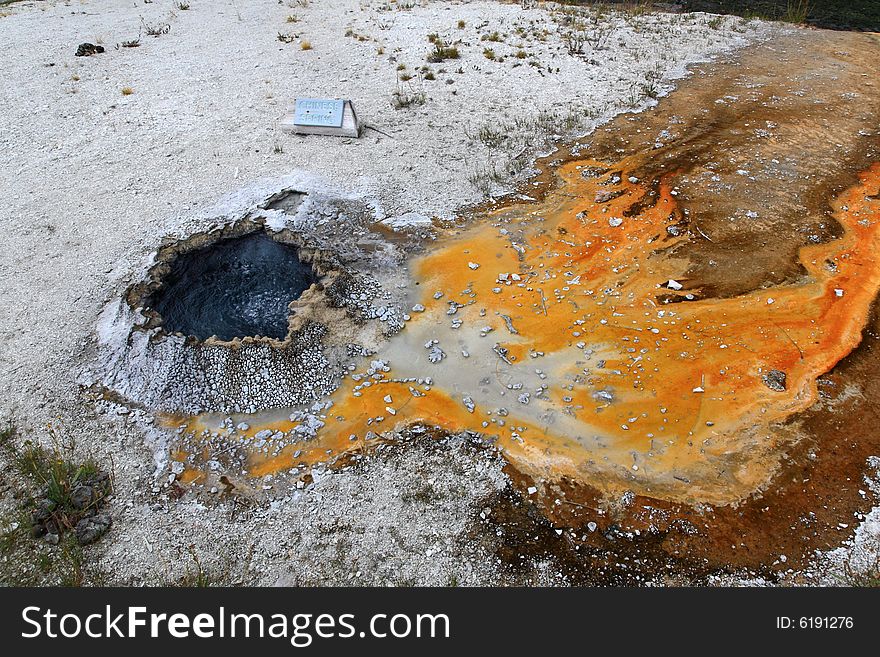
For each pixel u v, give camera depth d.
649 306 7.07
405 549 5.04
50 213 8.35
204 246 7.89
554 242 8.03
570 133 10.32
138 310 6.86
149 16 14.86
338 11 14.96
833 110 10.90
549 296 7.23
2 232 8.02
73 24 14.42
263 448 5.79
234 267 7.68
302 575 4.89
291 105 10.84
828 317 6.87
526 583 4.84
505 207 8.68
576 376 6.32
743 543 5.02
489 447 5.73
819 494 5.32
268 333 6.79
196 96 11.12
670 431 5.80
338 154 9.57
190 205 8.44
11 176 9.07
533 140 10.09
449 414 6.03
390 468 5.59
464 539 5.10
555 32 13.71
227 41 13.29
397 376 6.39
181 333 6.71
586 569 4.91
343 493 5.41
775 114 10.77
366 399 6.20
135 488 5.46
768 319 6.86
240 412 6.09
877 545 4.97
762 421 5.86
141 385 6.21
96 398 6.15
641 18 14.77
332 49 12.84
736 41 13.74
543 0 15.95
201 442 5.83
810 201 8.62
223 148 9.67
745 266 7.54
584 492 5.38
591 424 5.88
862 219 8.29
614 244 7.96
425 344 6.71
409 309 7.11
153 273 7.37
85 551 5.01
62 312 6.95
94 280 7.32
